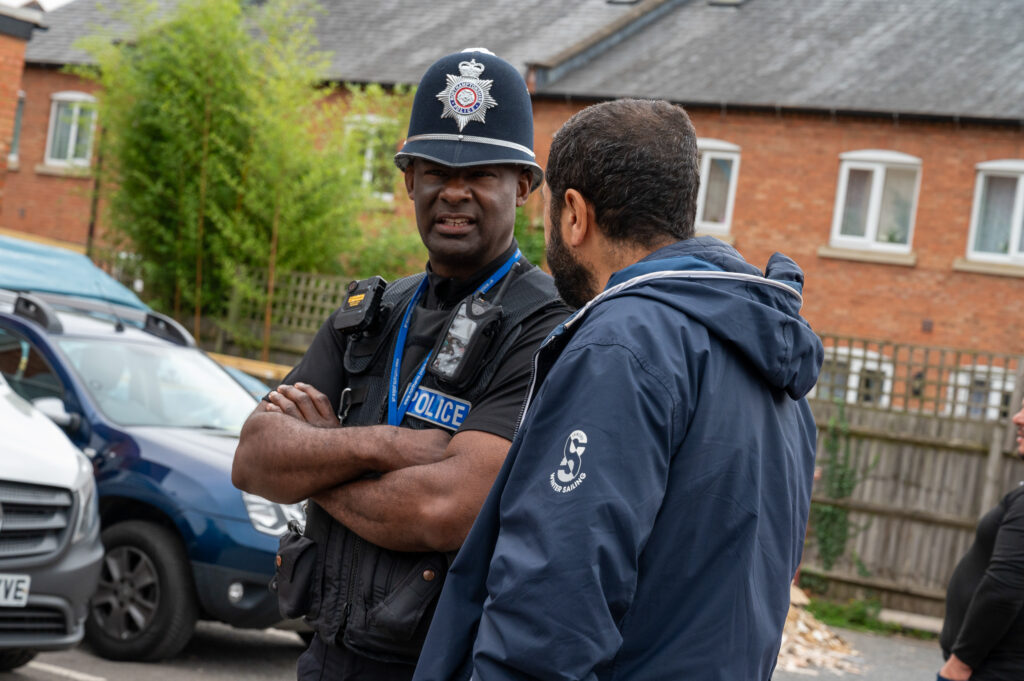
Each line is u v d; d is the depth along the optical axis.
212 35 13.04
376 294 2.48
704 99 17.55
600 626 1.57
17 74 13.53
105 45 13.76
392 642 2.23
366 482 2.26
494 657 1.59
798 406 1.98
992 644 3.42
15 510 4.76
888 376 10.91
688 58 18.86
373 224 14.85
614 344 1.68
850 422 10.95
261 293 13.35
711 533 1.67
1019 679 3.43
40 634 4.86
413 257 14.90
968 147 16.27
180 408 6.76
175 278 13.83
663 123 1.92
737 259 1.87
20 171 22.91
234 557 5.87
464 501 2.19
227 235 13.05
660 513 1.68
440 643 1.80
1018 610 3.38
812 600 10.88
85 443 6.27
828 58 18.14
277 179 13.12
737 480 1.69
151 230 13.64
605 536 1.59
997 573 3.38
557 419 1.68
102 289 9.12
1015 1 18.69
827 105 16.86
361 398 2.45
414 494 2.20
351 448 2.26
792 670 8.33
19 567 4.73
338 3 23.30
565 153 1.96
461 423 2.30
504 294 2.39
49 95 22.80
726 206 17.72
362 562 2.29
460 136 2.38
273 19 13.82
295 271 13.63
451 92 2.39
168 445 6.18
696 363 1.71
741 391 1.75
